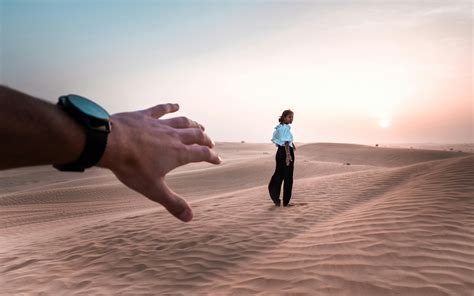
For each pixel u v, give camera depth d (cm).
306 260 455
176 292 436
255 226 703
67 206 1958
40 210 1828
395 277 375
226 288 418
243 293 395
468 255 412
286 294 371
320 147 5922
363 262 418
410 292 345
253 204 965
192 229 727
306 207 845
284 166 896
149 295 440
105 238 745
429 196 625
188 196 2250
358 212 647
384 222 540
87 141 64
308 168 3325
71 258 645
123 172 73
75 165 65
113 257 617
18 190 3581
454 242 445
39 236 923
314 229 612
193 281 465
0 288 532
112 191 2500
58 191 2589
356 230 530
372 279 376
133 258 597
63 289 504
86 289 492
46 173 4725
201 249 596
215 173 3269
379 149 5594
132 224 844
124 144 71
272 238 606
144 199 2116
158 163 76
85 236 791
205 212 899
